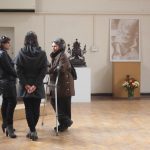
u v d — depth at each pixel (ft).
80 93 27.94
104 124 18.99
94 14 32.63
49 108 24.20
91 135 16.40
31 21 32.27
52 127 18.16
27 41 14.87
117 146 14.47
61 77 16.29
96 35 32.73
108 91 32.99
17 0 31.42
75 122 19.54
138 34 32.78
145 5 32.81
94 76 32.91
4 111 16.15
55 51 16.49
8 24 32.07
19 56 14.64
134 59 32.86
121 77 31.17
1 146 14.43
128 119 20.44
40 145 14.57
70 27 32.58
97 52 32.81
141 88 33.01
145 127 18.21
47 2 32.27
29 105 15.19
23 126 18.35
